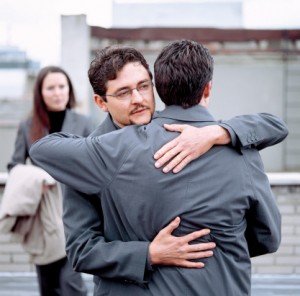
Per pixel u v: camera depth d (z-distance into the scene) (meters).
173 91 1.52
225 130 1.48
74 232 1.56
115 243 1.48
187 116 1.52
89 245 1.51
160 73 1.52
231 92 8.59
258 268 4.05
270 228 1.52
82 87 5.98
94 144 1.51
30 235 2.93
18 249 4.03
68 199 1.60
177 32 7.74
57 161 1.54
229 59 8.48
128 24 8.80
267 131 1.56
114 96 1.56
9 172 3.10
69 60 5.99
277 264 4.04
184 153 1.42
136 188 1.43
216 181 1.43
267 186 1.52
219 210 1.42
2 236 4.02
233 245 1.45
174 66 1.50
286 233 4.01
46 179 2.87
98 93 1.61
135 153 1.44
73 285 2.93
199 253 1.42
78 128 3.01
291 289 3.81
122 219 1.47
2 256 4.03
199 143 1.44
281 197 3.99
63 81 3.03
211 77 1.55
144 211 1.43
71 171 1.52
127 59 1.56
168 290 1.42
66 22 5.98
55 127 3.06
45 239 2.90
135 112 1.57
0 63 13.16
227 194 1.43
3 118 8.91
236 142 1.48
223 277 1.42
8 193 2.90
